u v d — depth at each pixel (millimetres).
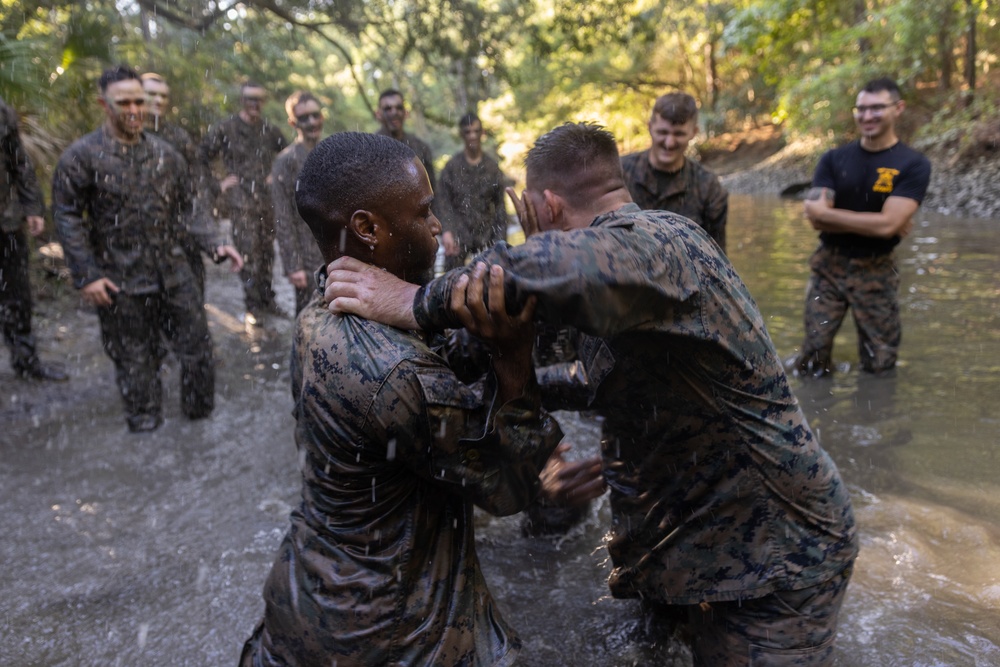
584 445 4363
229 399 5355
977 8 15781
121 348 4621
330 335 1831
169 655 2721
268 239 7473
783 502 1983
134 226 4508
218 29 12281
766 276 8406
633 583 2289
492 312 1659
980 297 6984
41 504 3842
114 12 10461
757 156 29656
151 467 4266
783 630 2010
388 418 1733
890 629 2664
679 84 33531
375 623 1850
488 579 3084
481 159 6879
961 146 15516
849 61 17344
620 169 2219
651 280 1687
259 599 3033
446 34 13211
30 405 5234
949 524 3303
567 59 29156
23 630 2848
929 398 4730
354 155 1808
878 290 5070
